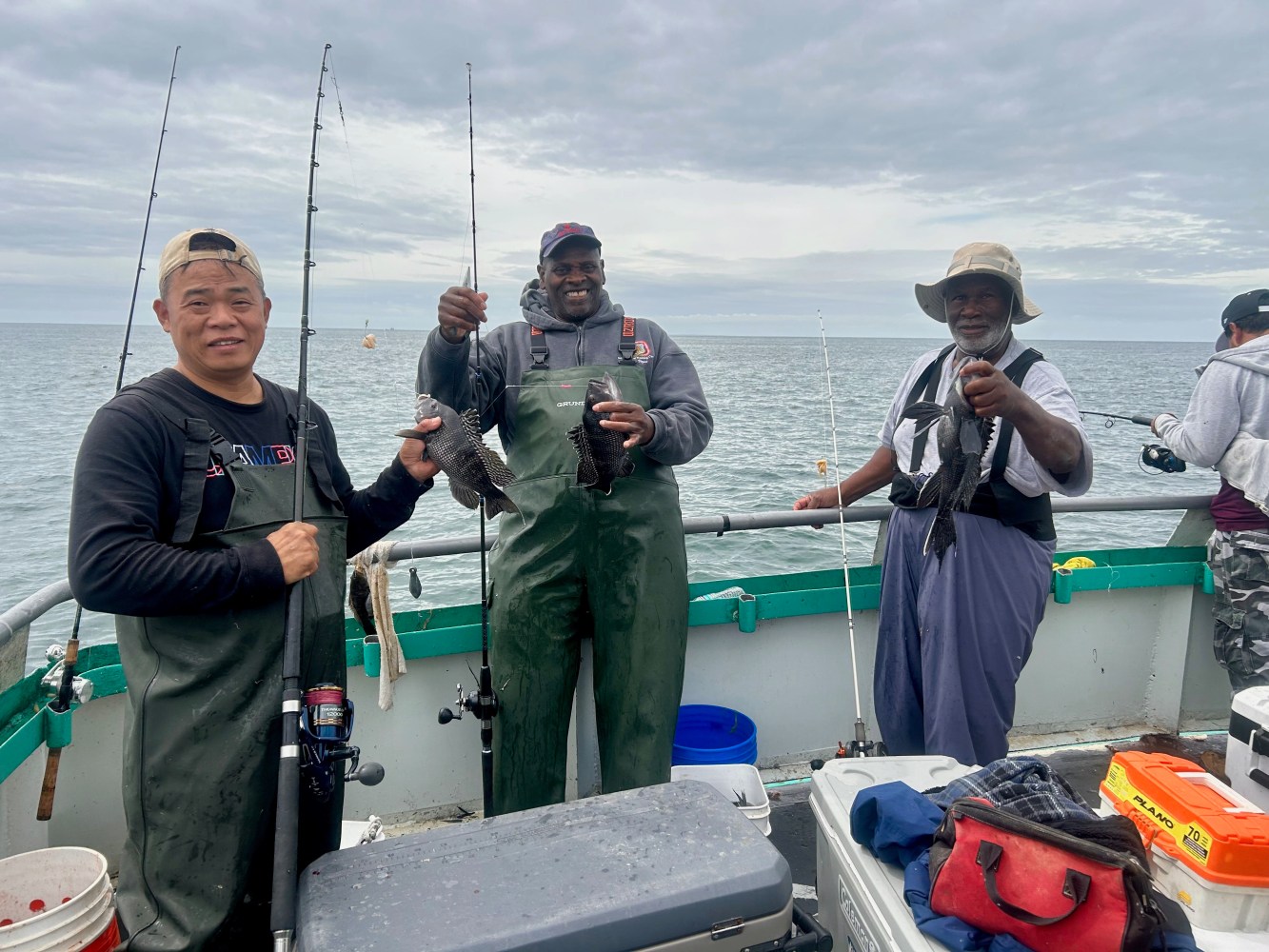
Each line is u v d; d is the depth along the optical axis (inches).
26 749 111.2
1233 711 111.7
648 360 138.3
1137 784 95.7
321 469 98.4
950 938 76.4
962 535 131.9
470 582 371.2
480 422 136.6
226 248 90.0
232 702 85.1
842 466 562.3
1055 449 124.3
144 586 79.0
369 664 142.5
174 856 83.9
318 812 94.0
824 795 102.8
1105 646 180.5
